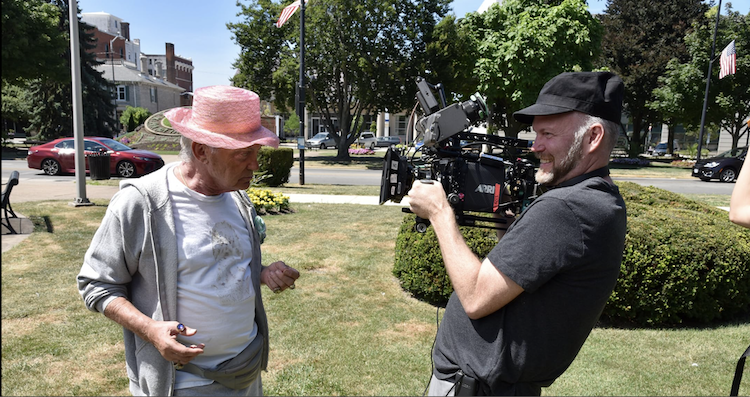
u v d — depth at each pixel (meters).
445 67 22.33
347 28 21.38
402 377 3.29
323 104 24.98
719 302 4.23
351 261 5.95
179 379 1.73
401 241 5.00
